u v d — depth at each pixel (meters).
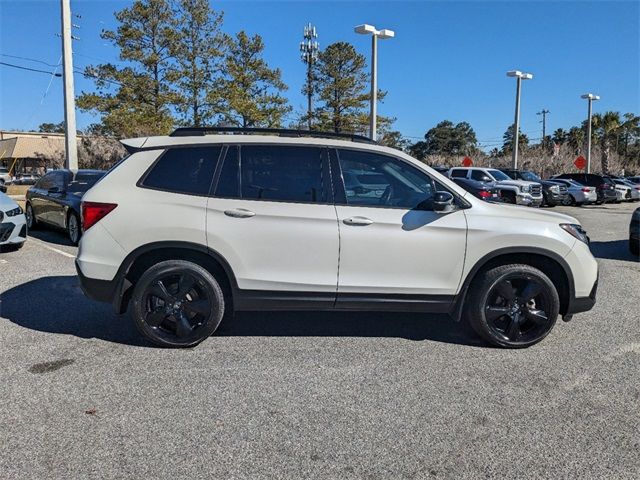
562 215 4.93
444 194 4.33
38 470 2.77
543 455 3.01
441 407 3.57
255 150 4.49
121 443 3.05
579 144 70.62
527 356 4.55
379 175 4.55
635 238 10.08
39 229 12.11
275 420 3.35
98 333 4.88
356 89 45.84
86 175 10.68
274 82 41.50
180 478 2.74
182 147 4.48
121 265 4.37
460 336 5.03
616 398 3.75
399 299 4.52
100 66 34.97
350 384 3.90
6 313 5.45
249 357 4.38
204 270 4.45
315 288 4.43
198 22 36.75
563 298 4.79
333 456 2.97
